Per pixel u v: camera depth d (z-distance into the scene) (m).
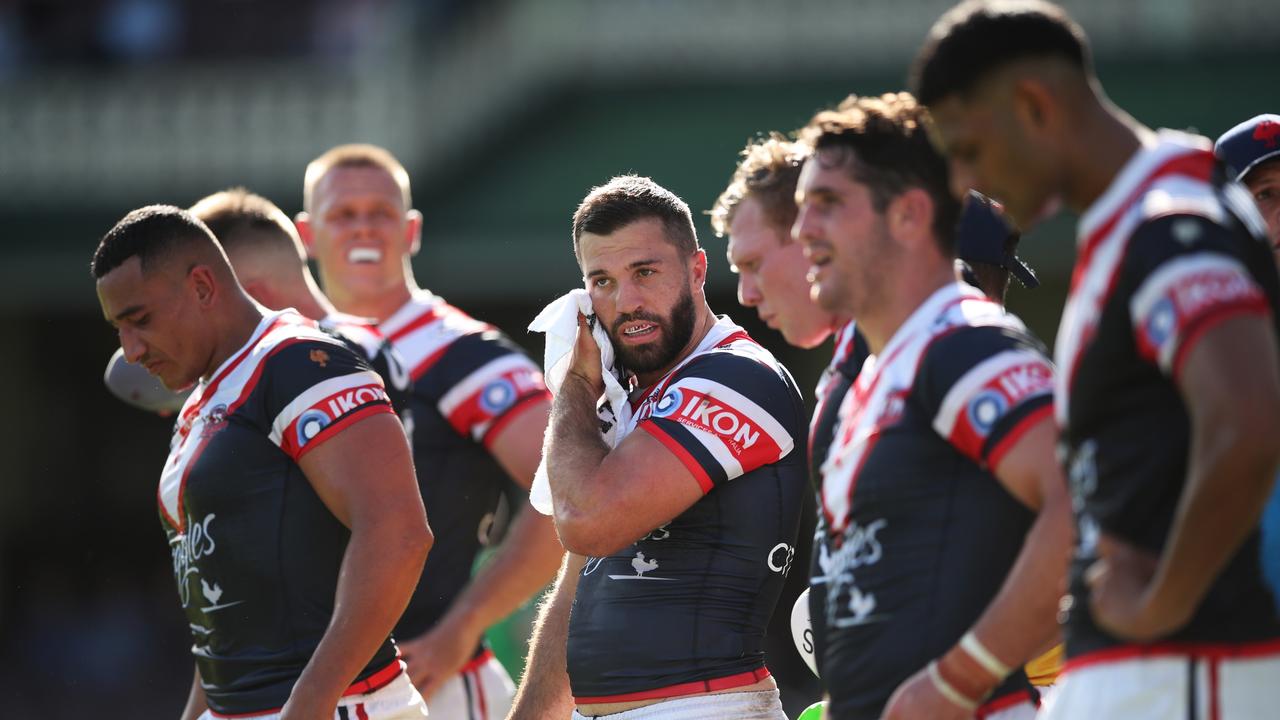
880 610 8.22
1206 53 37.41
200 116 42.91
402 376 14.34
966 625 8.05
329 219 16.38
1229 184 7.30
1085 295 7.28
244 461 10.95
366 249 16.23
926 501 8.14
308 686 10.38
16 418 49.12
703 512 10.47
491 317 44.78
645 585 10.53
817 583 8.78
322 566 11.05
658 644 10.41
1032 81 7.38
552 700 11.74
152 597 47.88
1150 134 7.56
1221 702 7.00
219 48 46.53
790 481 10.73
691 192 39.06
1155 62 37.66
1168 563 6.72
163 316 11.14
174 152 42.91
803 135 9.62
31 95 42.88
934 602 8.09
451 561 15.60
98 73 43.12
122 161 42.88
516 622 23.95
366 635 10.55
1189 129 37.31
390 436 11.01
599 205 10.98
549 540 15.28
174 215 11.37
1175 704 7.05
